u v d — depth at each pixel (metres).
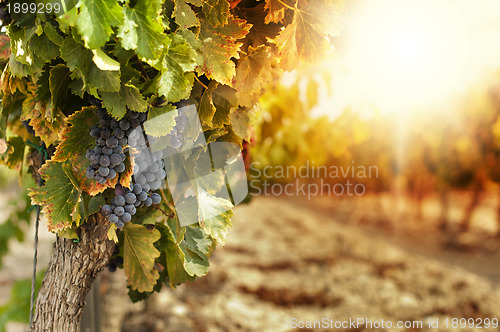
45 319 1.32
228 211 1.31
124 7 0.99
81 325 2.05
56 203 1.17
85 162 1.15
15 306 3.43
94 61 0.95
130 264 1.38
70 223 1.18
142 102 1.06
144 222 1.32
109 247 1.34
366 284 6.16
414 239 9.91
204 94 1.23
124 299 4.04
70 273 1.31
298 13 1.24
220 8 1.17
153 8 1.01
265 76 1.31
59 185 1.18
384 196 13.50
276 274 6.27
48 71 1.12
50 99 1.13
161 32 1.00
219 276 5.71
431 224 11.23
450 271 7.12
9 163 1.56
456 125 8.66
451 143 9.17
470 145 9.34
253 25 1.32
